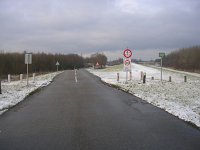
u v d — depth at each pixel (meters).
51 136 8.33
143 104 15.23
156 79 40.00
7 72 61.72
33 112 12.67
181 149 7.10
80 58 139.12
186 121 10.57
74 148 7.12
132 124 10.03
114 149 7.04
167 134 8.63
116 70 72.56
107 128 9.35
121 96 19.16
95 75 53.72
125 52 29.22
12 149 7.10
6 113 12.48
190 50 87.62
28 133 8.75
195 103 15.52
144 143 7.60
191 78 43.50
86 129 9.19
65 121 10.53
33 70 76.44
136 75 50.72
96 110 13.10
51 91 22.97
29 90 23.67
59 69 104.25
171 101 16.28
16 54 67.44
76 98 17.92
